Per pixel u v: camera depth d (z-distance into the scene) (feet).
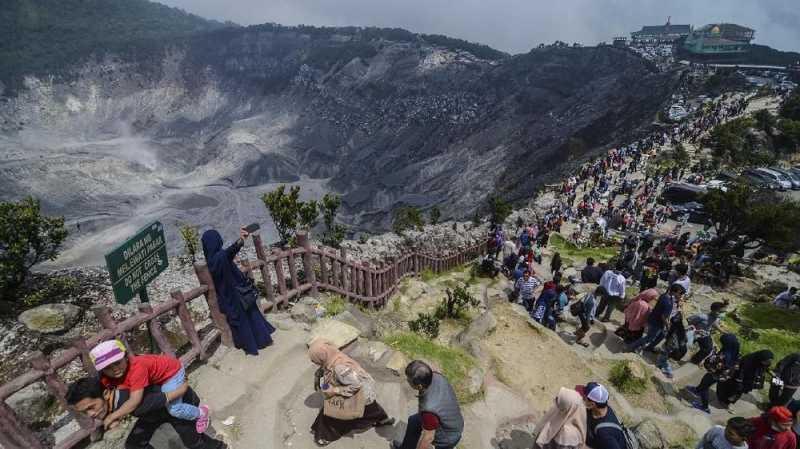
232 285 17.28
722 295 53.36
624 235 81.56
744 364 24.97
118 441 13.78
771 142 153.28
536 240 68.64
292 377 17.54
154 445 11.83
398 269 43.80
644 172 126.52
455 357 21.62
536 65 535.19
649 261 48.19
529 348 27.35
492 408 19.29
